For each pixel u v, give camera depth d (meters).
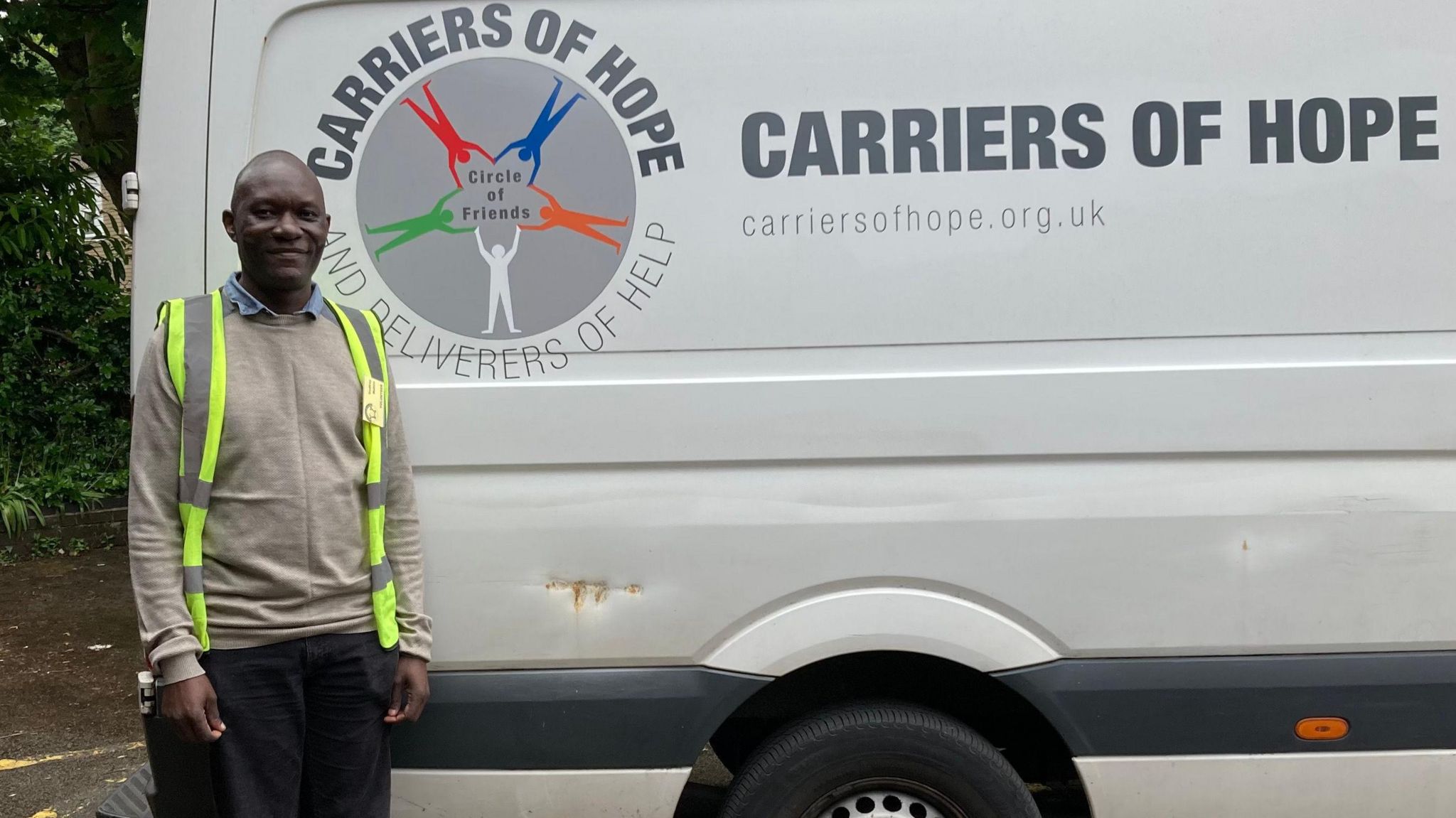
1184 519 2.21
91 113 7.05
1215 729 2.24
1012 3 2.20
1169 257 2.20
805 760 2.25
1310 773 2.25
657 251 2.22
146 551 1.91
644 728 2.25
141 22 5.87
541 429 2.21
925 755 2.25
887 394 2.20
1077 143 2.20
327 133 2.22
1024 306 2.20
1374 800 2.26
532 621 2.23
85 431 7.04
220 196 2.21
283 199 1.95
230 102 2.21
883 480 2.22
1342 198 2.20
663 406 2.20
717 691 2.24
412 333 2.24
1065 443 2.20
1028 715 2.63
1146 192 2.20
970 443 2.20
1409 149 2.20
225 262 2.21
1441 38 2.19
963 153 2.20
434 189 2.23
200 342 1.95
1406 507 2.21
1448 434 2.20
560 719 2.25
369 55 2.22
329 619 2.00
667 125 2.21
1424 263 2.20
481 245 2.23
